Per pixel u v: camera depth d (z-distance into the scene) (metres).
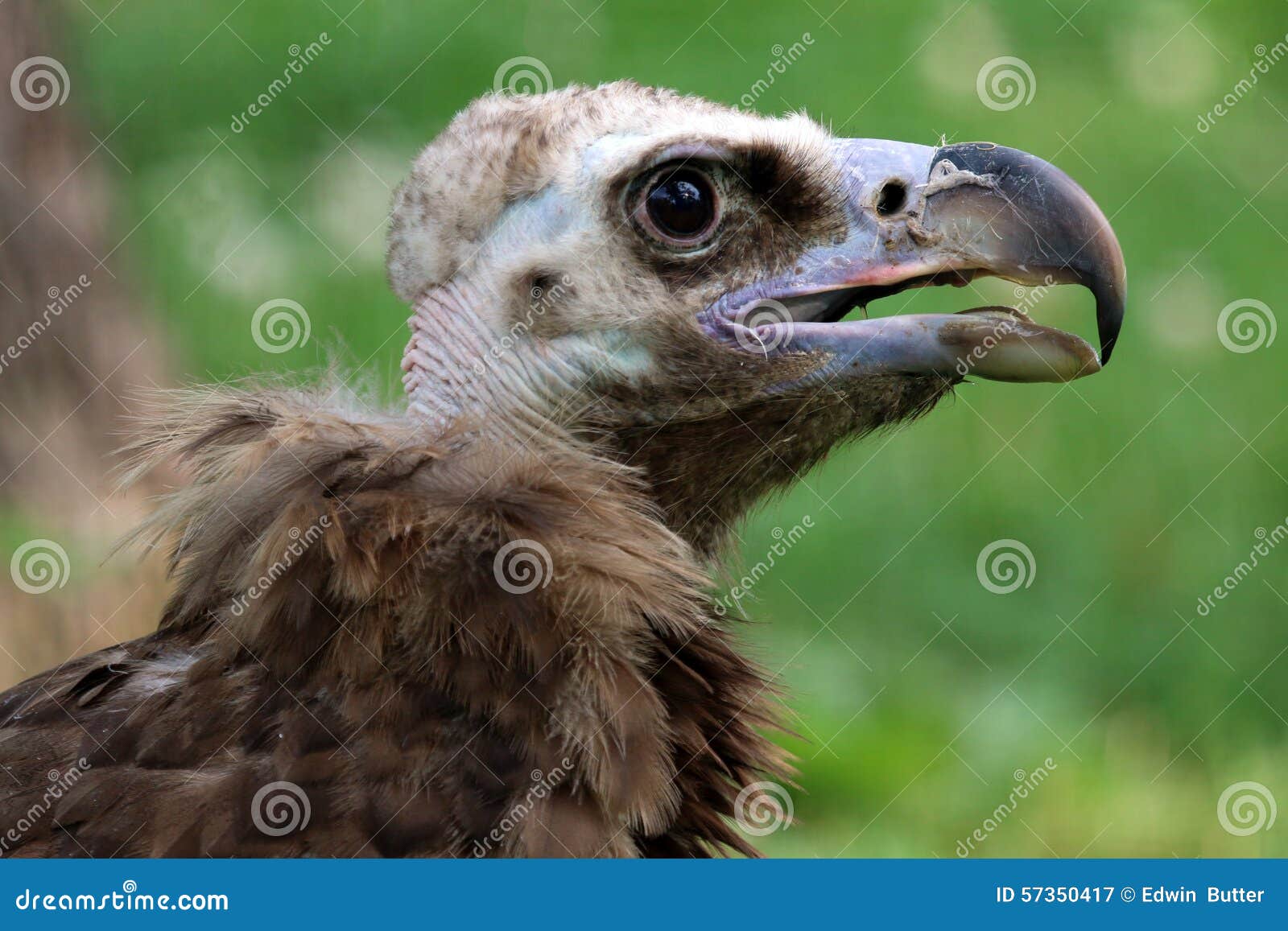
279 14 17.86
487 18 17.97
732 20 18.69
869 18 18.89
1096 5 19.94
